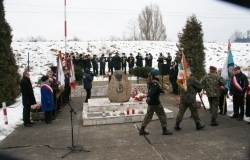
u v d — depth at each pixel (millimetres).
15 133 7203
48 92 8180
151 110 6668
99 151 5629
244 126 7371
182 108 7082
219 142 6016
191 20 14102
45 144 6207
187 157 5141
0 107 10531
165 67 18172
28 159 5273
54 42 30641
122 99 9875
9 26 11219
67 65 13688
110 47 29891
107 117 8078
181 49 14234
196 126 7137
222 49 31672
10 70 11008
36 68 21359
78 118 9070
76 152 5590
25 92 7852
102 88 14438
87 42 31562
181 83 6941
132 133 6965
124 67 19609
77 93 14211
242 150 5469
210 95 7426
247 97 7520
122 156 5289
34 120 8766
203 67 14016
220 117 8516
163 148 5703
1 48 10727
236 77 8102
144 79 16703
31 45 28281
